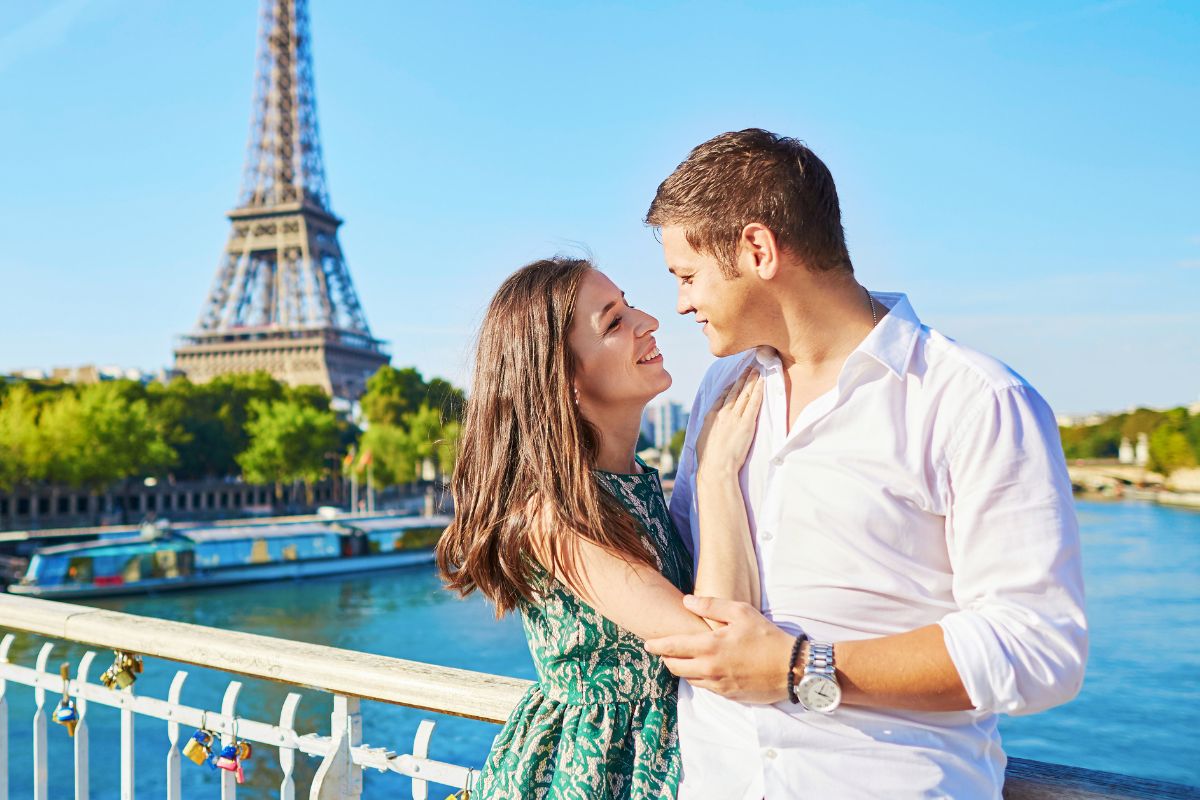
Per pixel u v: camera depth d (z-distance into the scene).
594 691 2.35
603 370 2.44
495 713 2.85
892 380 2.05
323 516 78.94
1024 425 1.92
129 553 54.41
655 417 185.12
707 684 2.05
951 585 2.04
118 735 23.41
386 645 43.22
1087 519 122.44
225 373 126.88
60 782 19.64
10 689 27.11
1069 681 1.82
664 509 2.57
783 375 2.28
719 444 2.31
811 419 2.12
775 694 1.99
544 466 2.31
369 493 107.50
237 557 59.19
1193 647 47.50
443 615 50.12
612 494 2.42
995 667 1.81
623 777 2.33
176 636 3.74
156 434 91.94
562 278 2.43
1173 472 150.38
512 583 2.39
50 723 24.27
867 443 2.06
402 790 18.19
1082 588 1.87
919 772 1.96
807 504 2.10
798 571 2.10
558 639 2.38
